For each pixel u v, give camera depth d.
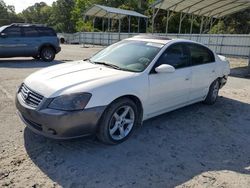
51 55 13.87
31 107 3.61
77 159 3.61
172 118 5.47
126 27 51.53
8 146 3.84
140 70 4.38
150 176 3.33
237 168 3.67
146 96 4.34
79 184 3.08
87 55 18.86
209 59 6.13
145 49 4.85
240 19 46.03
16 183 3.04
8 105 5.64
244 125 5.37
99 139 3.94
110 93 3.77
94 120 3.65
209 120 5.50
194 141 4.43
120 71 4.32
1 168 3.30
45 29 13.59
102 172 3.34
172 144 4.25
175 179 3.30
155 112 4.71
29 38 12.98
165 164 3.63
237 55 20.69
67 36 45.34
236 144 4.45
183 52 5.27
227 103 6.89
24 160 3.51
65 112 3.44
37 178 3.14
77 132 3.57
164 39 5.20
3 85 7.50
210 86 6.27
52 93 3.55
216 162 3.79
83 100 3.54
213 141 4.50
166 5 21.75
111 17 36.47
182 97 5.26
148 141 4.29
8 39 12.38
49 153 3.71
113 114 3.90
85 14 36.38
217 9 22.50
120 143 4.14
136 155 3.82
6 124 4.61
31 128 3.74
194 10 23.19
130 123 4.25
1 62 12.66
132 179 3.24
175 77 4.88
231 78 11.59
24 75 9.23
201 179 3.34
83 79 3.86
